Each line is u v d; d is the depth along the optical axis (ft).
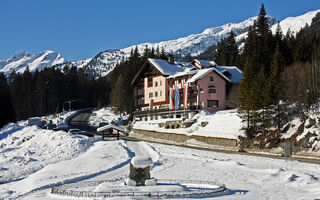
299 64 191.52
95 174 89.30
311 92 153.28
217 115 192.03
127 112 347.36
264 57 260.62
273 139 145.59
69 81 502.38
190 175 88.38
